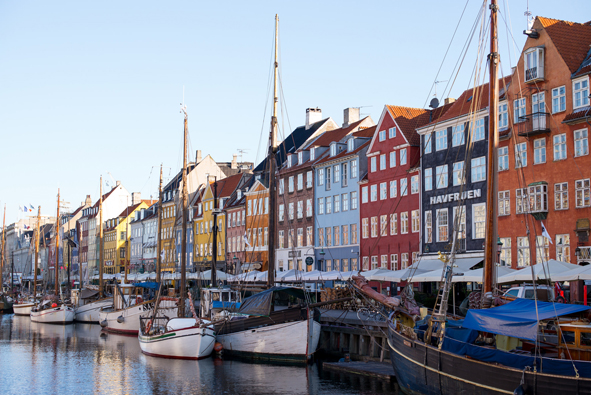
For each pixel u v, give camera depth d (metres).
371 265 62.28
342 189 68.25
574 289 38.12
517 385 19.14
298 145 84.56
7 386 33.25
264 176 85.88
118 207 149.00
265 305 38.38
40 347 49.16
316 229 72.69
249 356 39.34
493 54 24.91
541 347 20.47
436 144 53.22
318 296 51.81
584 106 40.38
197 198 106.50
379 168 61.53
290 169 78.31
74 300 85.69
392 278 42.31
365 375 32.38
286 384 31.31
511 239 45.00
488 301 23.20
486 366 20.17
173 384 32.50
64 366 39.41
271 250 45.84
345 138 72.19
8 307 97.25
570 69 41.56
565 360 18.34
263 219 83.31
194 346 39.84
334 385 30.48
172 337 40.62
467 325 20.61
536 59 43.22
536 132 42.88
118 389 31.94
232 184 97.56
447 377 22.02
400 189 58.12
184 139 48.88
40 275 169.00
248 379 33.00
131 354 44.06
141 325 45.31
